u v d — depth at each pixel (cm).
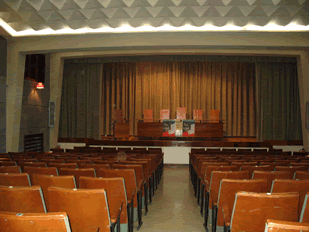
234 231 182
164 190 516
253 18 741
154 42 845
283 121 1227
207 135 1073
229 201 238
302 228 112
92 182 237
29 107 951
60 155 519
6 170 313
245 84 1369
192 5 691
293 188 227
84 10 715
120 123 1065
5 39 855
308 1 667
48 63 1059
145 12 722
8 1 664
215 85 1386
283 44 828
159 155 630
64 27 798
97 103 1246
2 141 840
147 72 1401
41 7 698
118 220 220
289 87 1234
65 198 181
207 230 299
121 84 1409
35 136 993
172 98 1399
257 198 171
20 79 876
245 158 483
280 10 699
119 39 853
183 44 841
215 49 962
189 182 600
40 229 125
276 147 1202
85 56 1034
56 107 1070
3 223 125
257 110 1234
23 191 179
